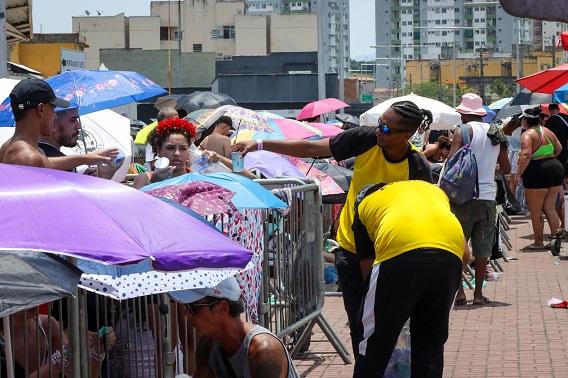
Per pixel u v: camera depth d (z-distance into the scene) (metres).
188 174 7.84
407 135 7.79
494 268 16.08
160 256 4.80
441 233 7.16
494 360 10.05
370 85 180.62
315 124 19.67
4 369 5.84
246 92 78.00
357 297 7.94
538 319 12.11
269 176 12.61
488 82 172.12
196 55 108.88
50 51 67.19
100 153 7.75
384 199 7.33
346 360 10.15
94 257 4.54
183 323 7.63
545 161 18.31
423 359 7.31
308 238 10.02
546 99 30.06
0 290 4.71
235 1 147.50
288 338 10.35
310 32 139.75
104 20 146.62
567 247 18.98
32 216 4.65
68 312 5.84
